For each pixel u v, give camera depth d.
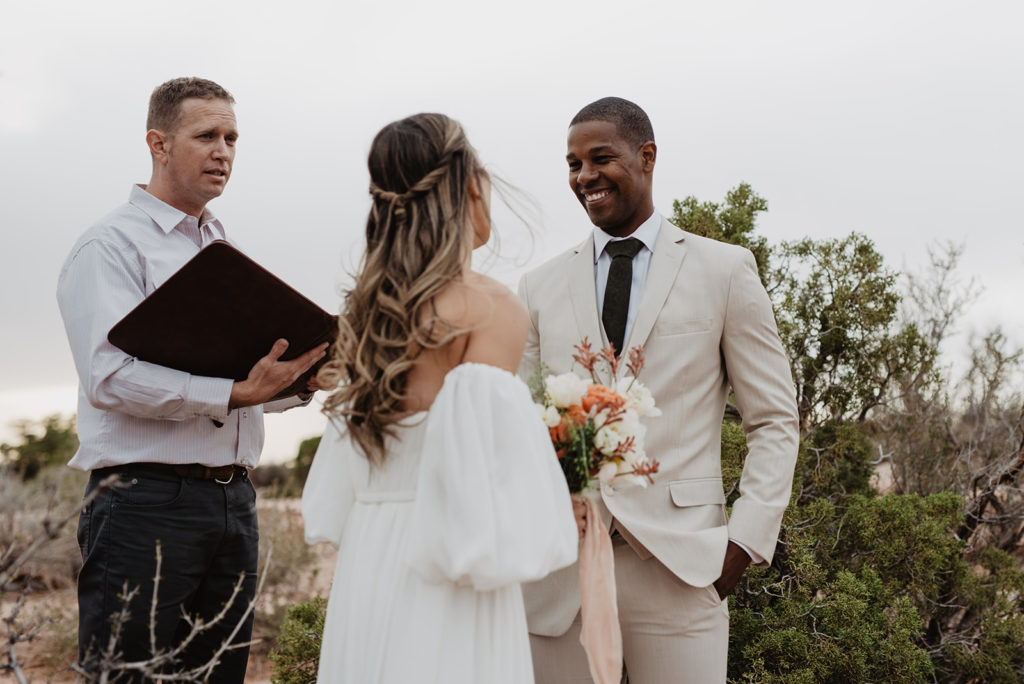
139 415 2.88
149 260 3.13
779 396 2.97
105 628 2.89
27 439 17.50
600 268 3.22
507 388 2.12
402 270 2.18
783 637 4.18
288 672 4.40
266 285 2.70
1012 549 5.58
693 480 2.94
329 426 2.46
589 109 3.14
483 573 1.97
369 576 2.17
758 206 5.36
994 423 5.98
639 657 2.90
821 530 4.82
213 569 3.16
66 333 3.07
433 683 2.02
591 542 2.49
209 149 3.23
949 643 4.76
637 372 2.63
